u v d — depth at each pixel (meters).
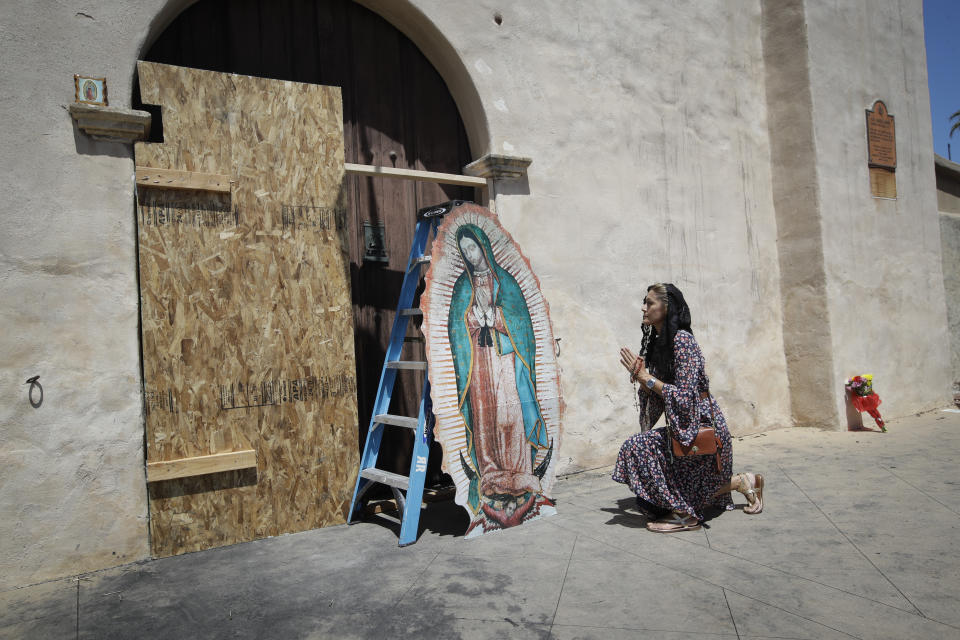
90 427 3.50
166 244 3.73
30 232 3.41
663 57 6.13
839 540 3.53
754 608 2.76
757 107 6.95
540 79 5.33
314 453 4.14
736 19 6.79
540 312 4.44
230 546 3.83
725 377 6.42
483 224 4.23
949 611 2.67
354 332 4.67
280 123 4.13
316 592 3.11
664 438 3.78
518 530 3.95
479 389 3.97
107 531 3.53
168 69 3.78
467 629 2.67
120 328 3.61
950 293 8.66
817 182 6.68
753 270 6.75
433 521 4.22
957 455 5.46
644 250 5.88
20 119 3.41
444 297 3.93
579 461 5.36
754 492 4.05
